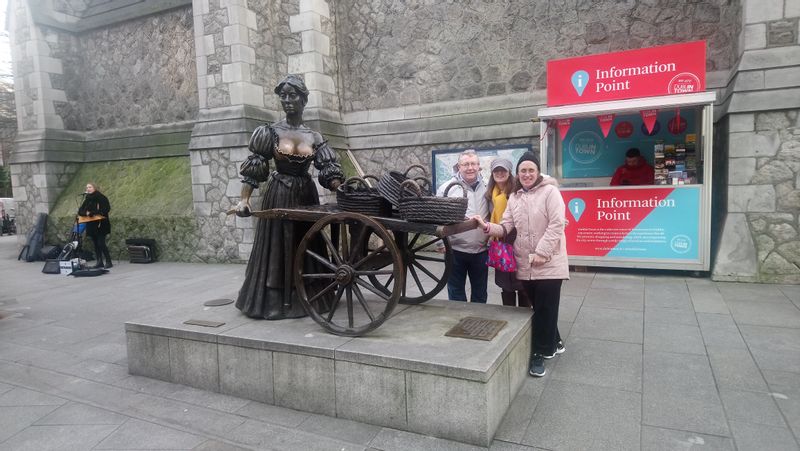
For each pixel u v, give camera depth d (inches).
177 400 130.8
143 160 438.0
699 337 162.2
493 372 105.8
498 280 147.3
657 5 296.7
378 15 378.0
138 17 431.8
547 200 133.6
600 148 290.2
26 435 114.6
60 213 429.1
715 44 283.6
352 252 127.2
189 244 366.0
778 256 232.2
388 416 112.3
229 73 342.6
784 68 228.5
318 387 120.0
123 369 154.5
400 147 374.6
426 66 364.5
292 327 136.5
